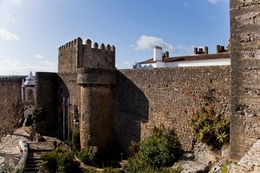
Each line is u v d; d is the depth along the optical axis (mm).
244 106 10906
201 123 15508
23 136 34969
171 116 19156
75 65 34188
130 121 23172
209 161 14062
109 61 36750
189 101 17766
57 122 38125
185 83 18094
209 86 16422
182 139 18203
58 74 38156
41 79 36844
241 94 10992
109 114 24625
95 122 23703
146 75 21562
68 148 27875
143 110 21766
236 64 11125
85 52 34156
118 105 24750
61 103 36875
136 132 22438
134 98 22766
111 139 24891
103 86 23906
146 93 21500
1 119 34969
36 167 22938
